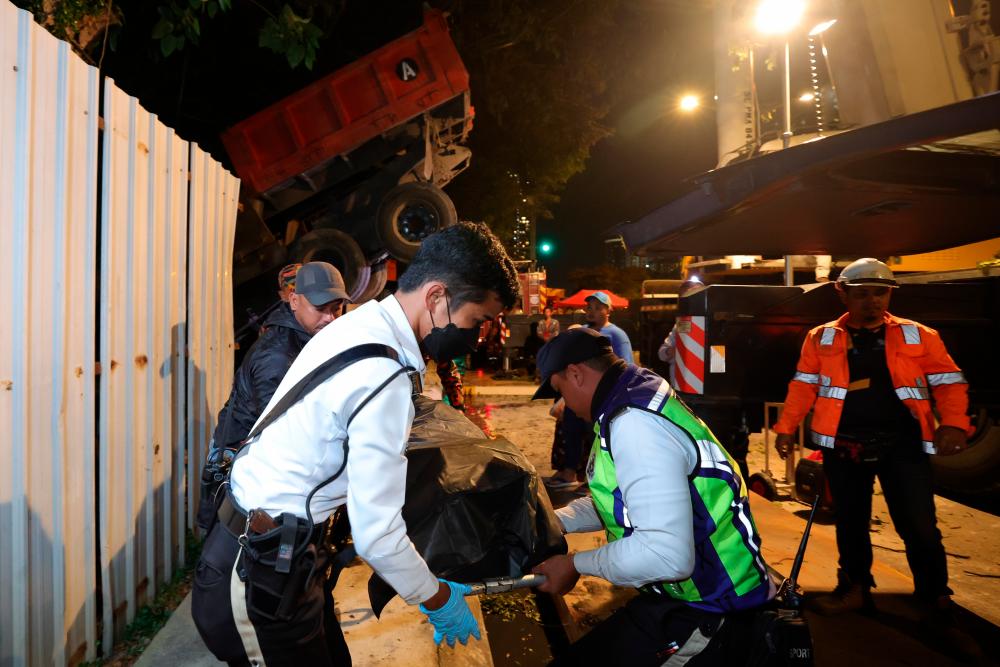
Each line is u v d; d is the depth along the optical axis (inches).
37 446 89.0
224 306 170.2
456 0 413.4
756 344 197.6
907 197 105.9
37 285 88.6
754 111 271.7
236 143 277.4
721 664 65.1
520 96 561.6
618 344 229.5
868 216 119.7
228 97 327.9
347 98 282.4
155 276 125.5
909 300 194.4
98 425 115.0
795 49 227.0
